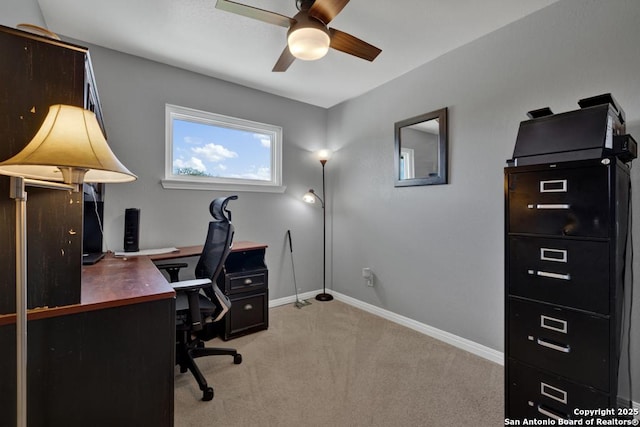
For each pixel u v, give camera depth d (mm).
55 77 1112
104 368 1132
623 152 1271
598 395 1230
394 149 2959
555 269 1344
